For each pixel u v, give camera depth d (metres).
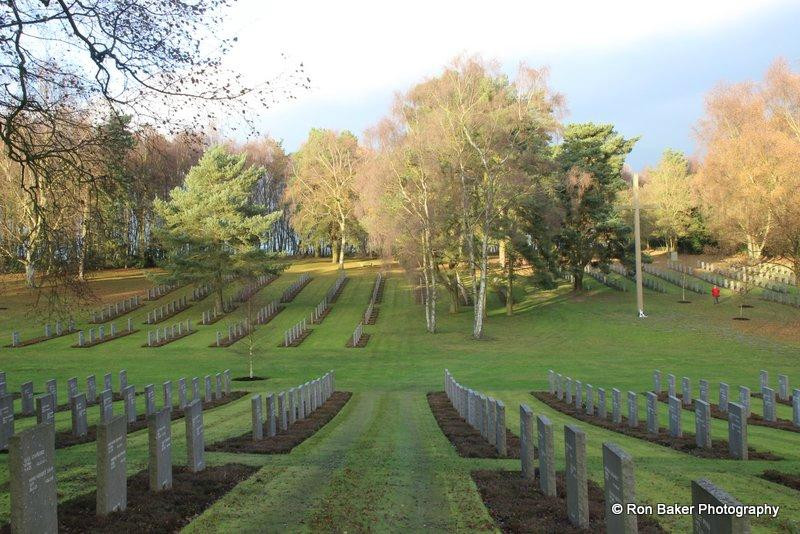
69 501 7.52
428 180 45.62
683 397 20.78
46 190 13.94
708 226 73.00
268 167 98.56
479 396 14.38
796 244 48.84
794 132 57.47
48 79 11.96
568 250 62.88
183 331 45.41
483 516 7.57
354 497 8.41
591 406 18.89
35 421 16.39
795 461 11.31
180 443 12.30
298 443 13.03
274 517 7.47
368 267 84.38
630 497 6.03
